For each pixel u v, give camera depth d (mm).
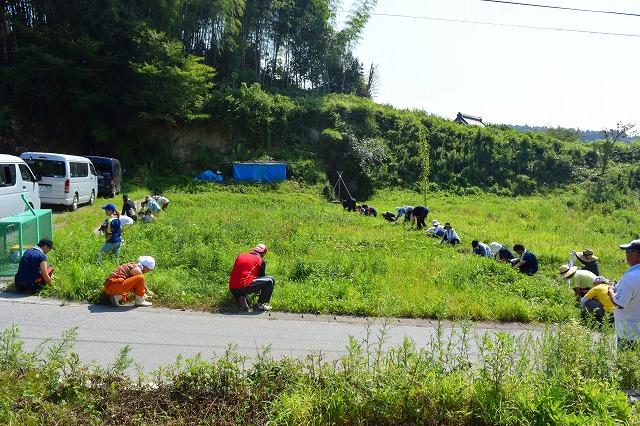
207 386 3773
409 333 6484
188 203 20906
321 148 31969
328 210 19719
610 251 15367
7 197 10508
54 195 15641
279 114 31797
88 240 9680
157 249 9617
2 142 24250
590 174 34688
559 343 4285
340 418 3566
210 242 11078
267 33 39906
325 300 7477
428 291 8336
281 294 7586
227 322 6441
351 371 3893
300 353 5344
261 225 13609
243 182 27797
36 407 3377
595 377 4039
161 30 28578
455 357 4289
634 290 4516
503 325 7312
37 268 7016
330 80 46531
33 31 25062
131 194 21578
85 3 25547
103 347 5168
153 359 4898
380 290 8180
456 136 35844
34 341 5172
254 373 3951
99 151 27953
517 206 27531
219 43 34000
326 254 10758
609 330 4402
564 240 16969
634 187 32625
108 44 26781
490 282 9219
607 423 3213
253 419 3465
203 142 29797
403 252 11945
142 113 26203
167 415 3465
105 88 26547
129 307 6820
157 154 28672
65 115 26812
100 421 3334
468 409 3693
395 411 3662
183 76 26703
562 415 3357
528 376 3850
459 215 23391
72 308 6551
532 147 36156
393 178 31750
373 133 34000
